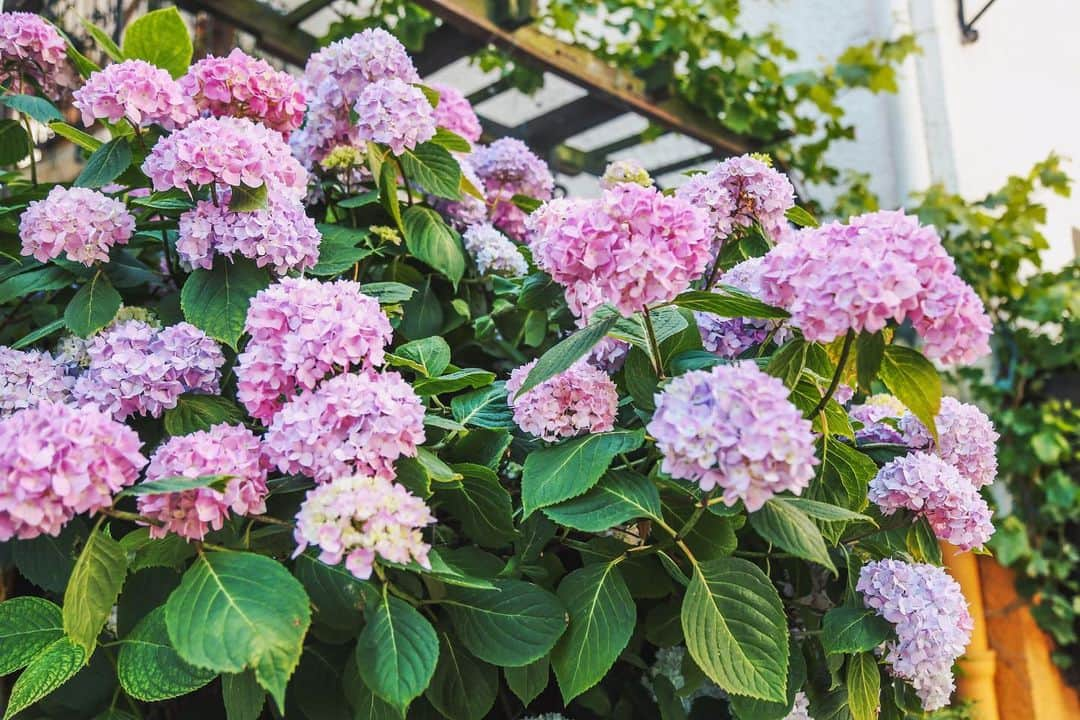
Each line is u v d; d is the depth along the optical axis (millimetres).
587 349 1051
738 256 1462
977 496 1284
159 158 1268
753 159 1361
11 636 1096
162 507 938
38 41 1644
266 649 858
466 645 1062
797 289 966
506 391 1318
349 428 993
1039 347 3555
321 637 1080
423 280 1756
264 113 1517
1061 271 3656
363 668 913
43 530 852
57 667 1053
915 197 3631
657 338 1204
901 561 1271
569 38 3578
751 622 1032
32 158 1704
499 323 1883
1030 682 3176
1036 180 4207
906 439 1401
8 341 1585
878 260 936
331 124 1745
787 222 1521
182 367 1195
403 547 906
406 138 1604
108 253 1376
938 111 3867
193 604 901
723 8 3584
